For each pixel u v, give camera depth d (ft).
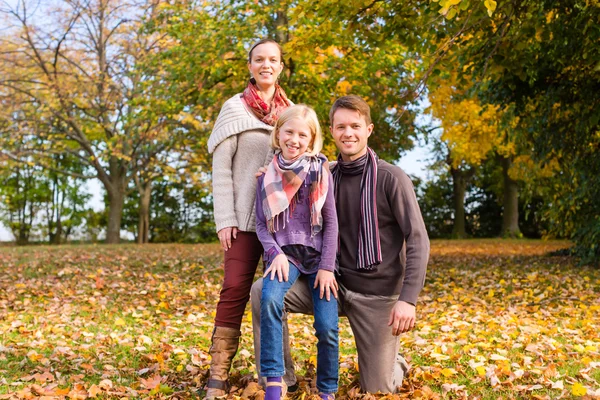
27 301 20.94
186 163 64.39
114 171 66.54
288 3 37.50
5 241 86.43
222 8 39.34
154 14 51.57
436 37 22.58
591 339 14.97
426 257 9.34
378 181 9.76
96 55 60.03
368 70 38.55
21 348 13.69
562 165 31.96
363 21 22.41
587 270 29.09
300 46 24.25
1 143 61.00
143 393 10.13
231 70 38.93
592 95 27.99
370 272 9.73
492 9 13.91
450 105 51.42
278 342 8.81
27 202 87.56
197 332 15.94
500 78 27.30
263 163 10.08
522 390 10.28
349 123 9.71
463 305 21.11
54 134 63.10
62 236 88.33
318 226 9.20
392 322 9.16
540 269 29.81
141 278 27.86
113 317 18.53
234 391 9.84
